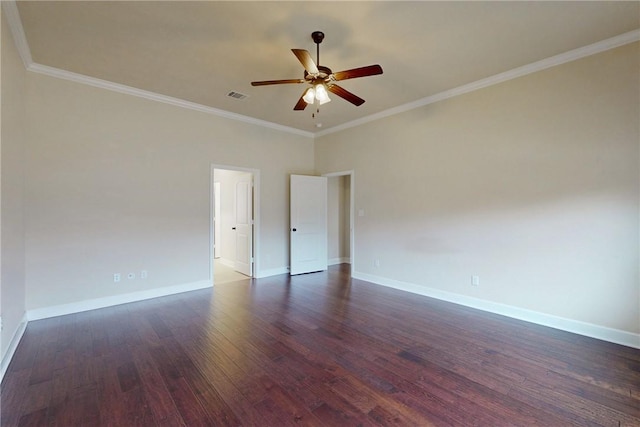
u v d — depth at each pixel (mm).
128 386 2137
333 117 5176
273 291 4570
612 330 2859
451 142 4043
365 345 2783
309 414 1860
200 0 2311
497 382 2201
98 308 3748
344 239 7109
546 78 3230
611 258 2865
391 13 2461
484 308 3734
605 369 2371
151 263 4176
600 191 2916
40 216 3361
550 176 3215
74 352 2623
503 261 3570
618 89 2809
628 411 1886
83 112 3643
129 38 2824
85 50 3031
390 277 4836
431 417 1836
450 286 4074
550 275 3225
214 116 4805
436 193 4219
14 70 2742
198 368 2377
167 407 1916
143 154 4094
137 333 3027
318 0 2309
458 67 3387
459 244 3973
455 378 2252
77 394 2041
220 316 3510
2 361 2273
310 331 3096
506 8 2395
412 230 4520
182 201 4457
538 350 2688
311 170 6215
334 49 3010
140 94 4051
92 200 3707
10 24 2506
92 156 3707
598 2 2314
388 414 1861
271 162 5590
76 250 3598
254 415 1850
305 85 3820
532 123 3332
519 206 3439
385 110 4797
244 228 5773
